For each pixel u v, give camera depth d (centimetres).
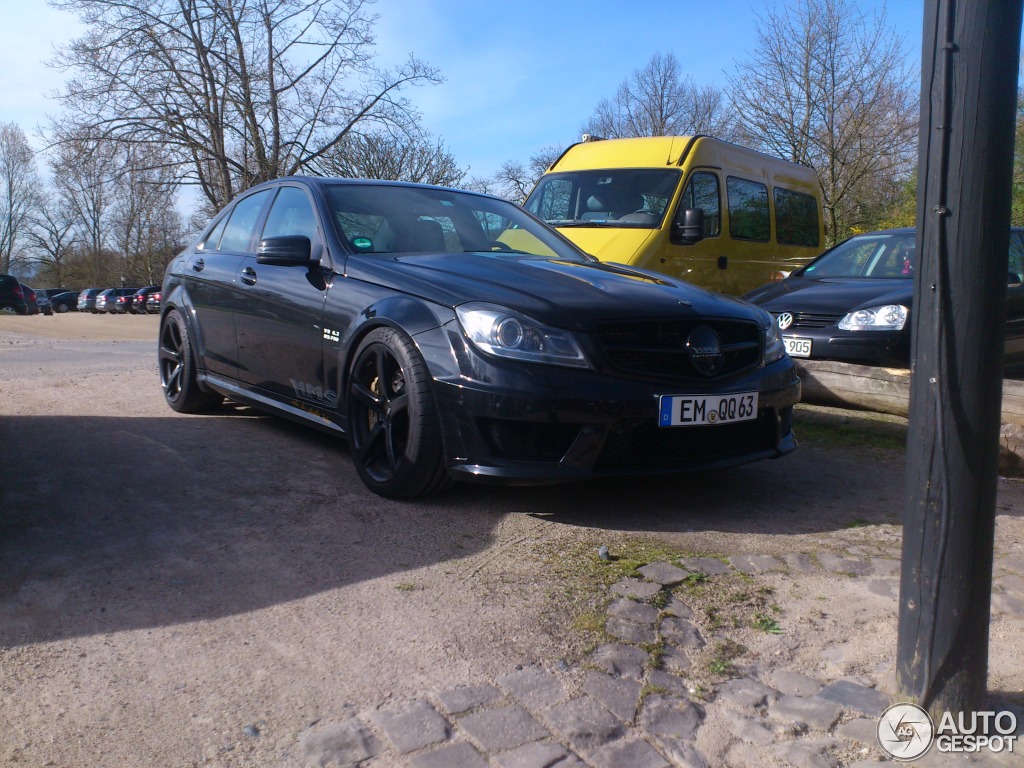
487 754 217
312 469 460
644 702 242
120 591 303
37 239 8756
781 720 236
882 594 317
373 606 296
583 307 369
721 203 943
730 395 383
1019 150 2320
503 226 536
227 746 218
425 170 3341
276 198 548
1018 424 507
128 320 3397
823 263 835
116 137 2480
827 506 426
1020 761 218
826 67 2645
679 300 393
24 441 506
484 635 277
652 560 340
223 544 348
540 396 352
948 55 207
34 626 276
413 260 443
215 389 567
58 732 223
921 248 218
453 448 371
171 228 6706
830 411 622
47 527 362
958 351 213
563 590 310
